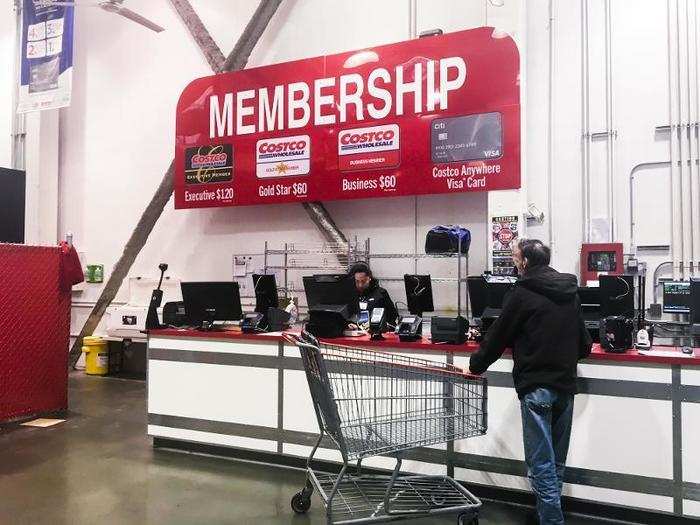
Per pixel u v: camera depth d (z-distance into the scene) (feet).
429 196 18.08
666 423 9.05
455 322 10.56
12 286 15.47
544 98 16.56
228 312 12.88
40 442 13.93
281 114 18.86
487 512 9.75
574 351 8.54
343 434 8.35
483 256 17.35
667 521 9.14
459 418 9.11
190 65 22.38
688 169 14.98
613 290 10.19
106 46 24.08
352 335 12.04
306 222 19.92
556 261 16.29
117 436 14.44
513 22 16.20
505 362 10.04
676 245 15.02
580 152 16.15
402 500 9.39
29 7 22.11
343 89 17.88
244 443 12.17
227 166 19.77
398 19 18.88
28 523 9.33
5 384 15.24
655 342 12.91
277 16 20.80
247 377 12.16
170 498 10.37
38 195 23.81
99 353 23.13
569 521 9.48
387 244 18.66
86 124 24.43
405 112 16.98
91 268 23.88
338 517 8.98
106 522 9.38
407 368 9.21
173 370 13.00
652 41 15.48
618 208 15.70
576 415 9.58
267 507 9.94
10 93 24.08
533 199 16.63
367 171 17.52
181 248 22.24
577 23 16.29
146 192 23.18
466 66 16.19
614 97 15.83
